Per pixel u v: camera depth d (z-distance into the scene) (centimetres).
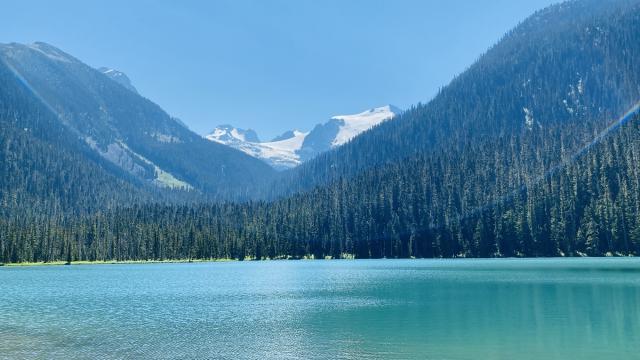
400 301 6359
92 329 4622
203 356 3594
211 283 9712
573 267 11981
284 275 11912
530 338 3997
